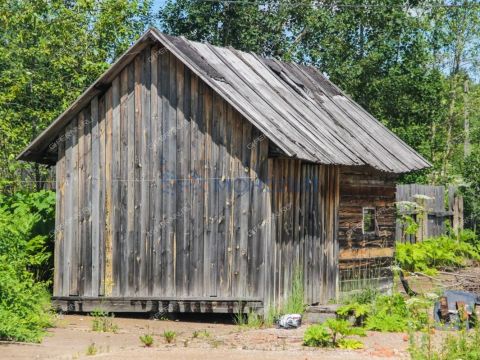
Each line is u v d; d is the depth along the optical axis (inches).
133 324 732.7
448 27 1776.6
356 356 554.9
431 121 1464.1
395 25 1423.5
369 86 1430.9
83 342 617.9
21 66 1088.2
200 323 743.1
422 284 999.6
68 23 1111.0
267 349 586.2
